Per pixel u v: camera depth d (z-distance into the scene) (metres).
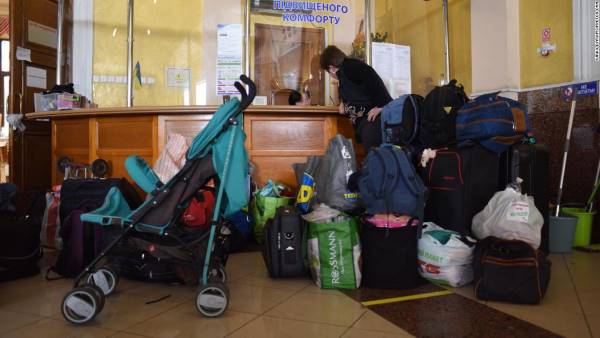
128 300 2.17
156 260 2.25
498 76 4.28
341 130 3.77
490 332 1.72
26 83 4.61
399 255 2.29
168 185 2.05
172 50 5.45
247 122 3.69
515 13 4.18
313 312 1.97
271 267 2.48
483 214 2.47
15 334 1.74
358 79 3.25
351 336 1.69
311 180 2.71
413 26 5.60
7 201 2.72
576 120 3.66
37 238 2.66
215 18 5.44
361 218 2.44
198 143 2.06
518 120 2.61
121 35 5.30
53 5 4.95
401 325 1.80
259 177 3.70
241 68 5.02
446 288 2.31
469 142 2.64
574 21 3.67
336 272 2.29
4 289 2.35
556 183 3.84
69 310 1.85
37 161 4.73
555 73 3.87
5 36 8.54
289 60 5.54
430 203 2.83
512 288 2.03
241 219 3.26
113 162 3.78
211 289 1.92
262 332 1.74
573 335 1.68
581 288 2.29
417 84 5.54
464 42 4.79
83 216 2.04
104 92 5.29
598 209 3.45
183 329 1.78
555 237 3.16
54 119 4.09
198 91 5.49
